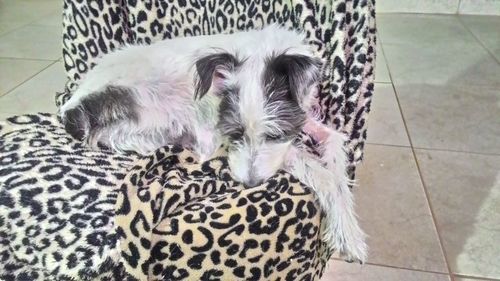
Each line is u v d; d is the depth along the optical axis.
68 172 0.45
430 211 0.68
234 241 0.42
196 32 0.64
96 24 0.61
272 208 0.43
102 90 0.57
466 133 0.90
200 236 0.41
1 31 1.47
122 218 0.41
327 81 0.55
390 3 1.77
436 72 1.20
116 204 0.42
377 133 0.91
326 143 0.53
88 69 0.63
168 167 0.50
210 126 0.58
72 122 0.55
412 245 0.62
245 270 0.44
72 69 0.63
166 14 0.63
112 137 0.56
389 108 1.01
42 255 0.40
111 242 0.40
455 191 0.73
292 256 0.46
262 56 0.55
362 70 0.54
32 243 0.41
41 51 1.30
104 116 0.56
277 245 0.44
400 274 0.57
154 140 0.58
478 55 1.32
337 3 0.51
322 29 0.54
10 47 1.32
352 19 0.53
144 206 0.41
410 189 0.74
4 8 1.75
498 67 1.22
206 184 0.46
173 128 0.59
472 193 0.72
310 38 0.55
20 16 1.64
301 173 0.48
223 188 0.47
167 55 0.61
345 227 0.49
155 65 0.60
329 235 0.49
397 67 1.23
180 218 0.42
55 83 1.09
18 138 0.52
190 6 0.62
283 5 0.59
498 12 1.73
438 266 0.58
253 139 0.51
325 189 0.48
